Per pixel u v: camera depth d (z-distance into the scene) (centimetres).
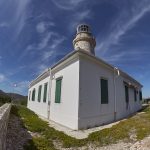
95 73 1132
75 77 1009
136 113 1841
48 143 642
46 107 1499
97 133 811
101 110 1150
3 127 461
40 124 993
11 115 1280
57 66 1298
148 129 827
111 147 641
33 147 577
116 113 1372
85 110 988
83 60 1027
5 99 3766
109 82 1319
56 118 1217
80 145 666
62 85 1187
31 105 2417
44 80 1711
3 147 445
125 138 730
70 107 1022
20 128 838
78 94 954
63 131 894
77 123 927
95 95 1098
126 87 1761
